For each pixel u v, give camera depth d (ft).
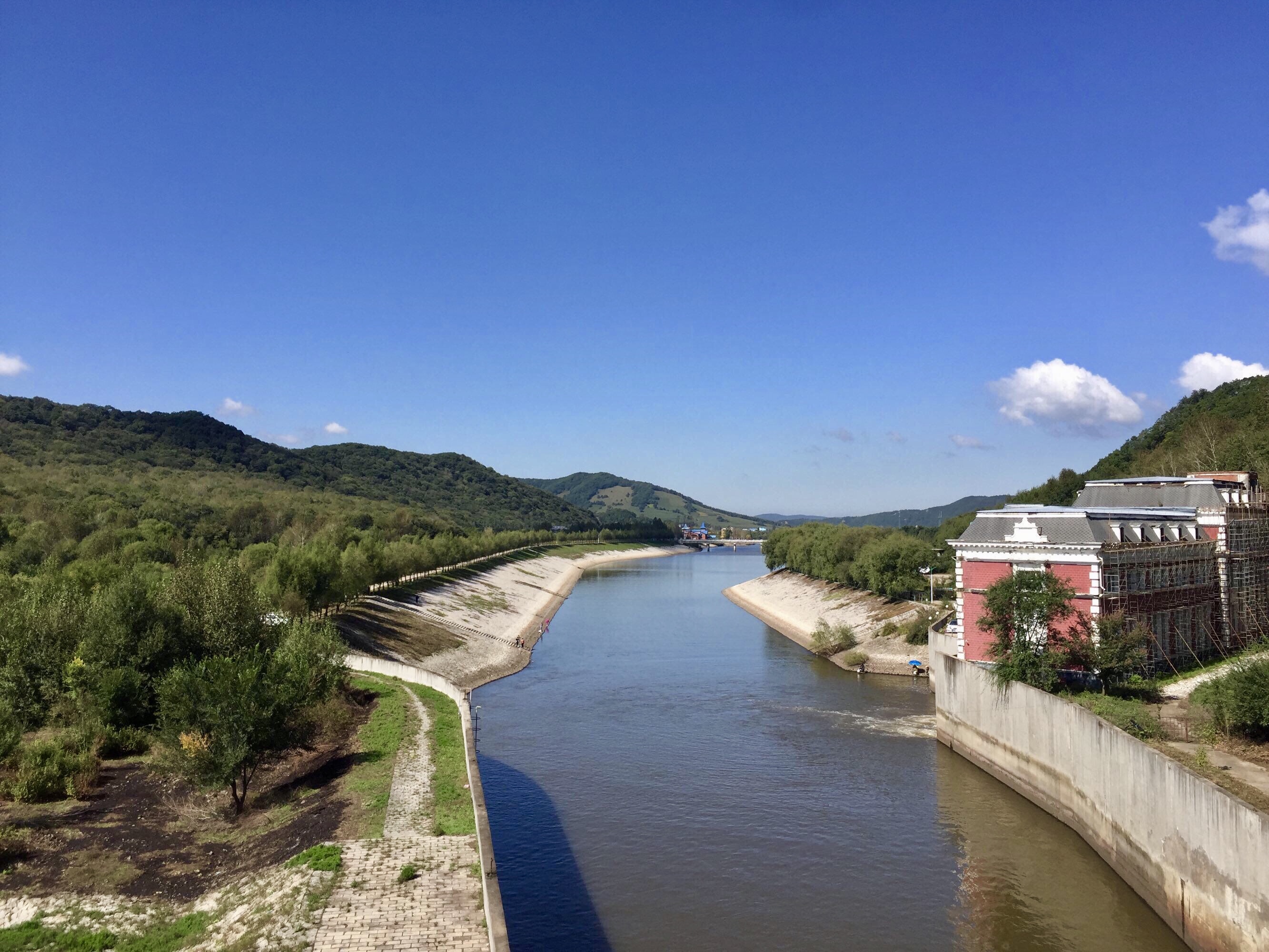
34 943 96.43
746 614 522.88
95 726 169.37
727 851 150.92
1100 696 176.55
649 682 301.63
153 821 136.15
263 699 140.26
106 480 634.43
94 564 276.21
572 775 193.77
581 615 522.47
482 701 272.92
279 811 139.95
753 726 236.22
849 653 333.21
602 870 143.13
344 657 201.77
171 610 201.57
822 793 180.45
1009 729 183.01
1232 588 238.27
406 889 105.40
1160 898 123.95
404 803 135.74
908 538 418.92
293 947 91.91
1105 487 276.82
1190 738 150.51
